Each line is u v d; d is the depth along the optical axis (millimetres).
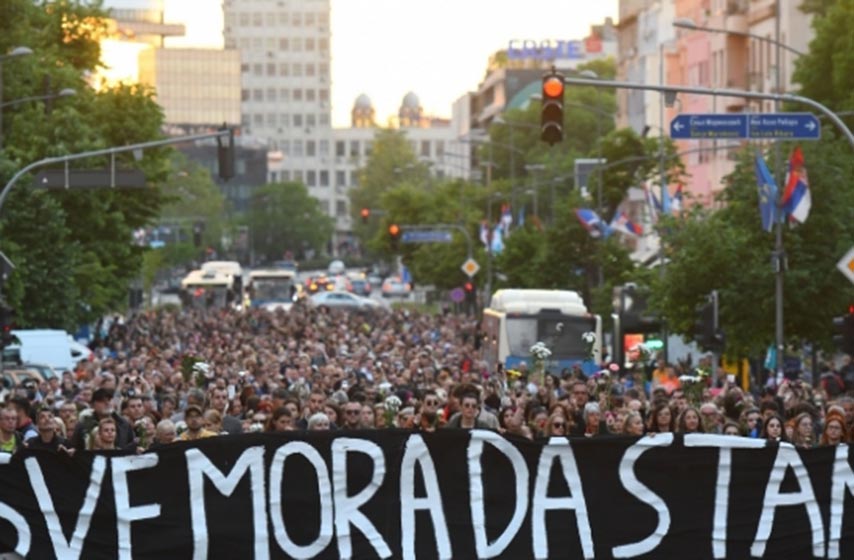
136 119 81312
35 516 18516
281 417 24219
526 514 19109
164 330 84062
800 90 71875
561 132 33219
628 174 99625
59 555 18531
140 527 18625
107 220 75125
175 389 36031
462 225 134750
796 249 49688
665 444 19219
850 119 67438
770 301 49344
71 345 60781
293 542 18875
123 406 28406
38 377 45125
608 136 100000
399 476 18969
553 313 58469
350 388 32562
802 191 44188
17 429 23812
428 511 19031
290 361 49531
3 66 73375
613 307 69938
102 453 18578
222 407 27781
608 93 184250
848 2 70375
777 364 45031
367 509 18922
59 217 64812
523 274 96000
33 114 72312
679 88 34844
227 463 18734
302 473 18859
